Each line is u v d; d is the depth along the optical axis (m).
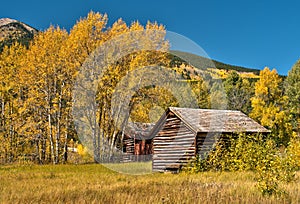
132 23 22.30
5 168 18.98
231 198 7.06
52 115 28.09
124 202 6.84
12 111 29.91
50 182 11.10
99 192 8.27
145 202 6.70
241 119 19.41
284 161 10.05
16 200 6.98
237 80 53.38
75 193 8.04
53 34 26.09
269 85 39.34
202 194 7.73
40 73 25.52
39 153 28.66
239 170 15.98
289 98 44.47
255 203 6.86
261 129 18.77
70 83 25.48
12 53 29.89
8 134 29.92
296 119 42.75
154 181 11.29
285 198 7.40
